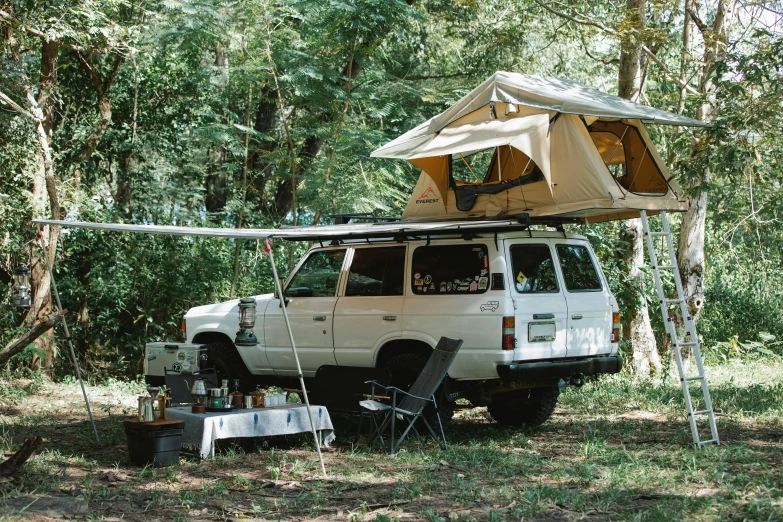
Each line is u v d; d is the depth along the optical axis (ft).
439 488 18.40
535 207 24.98
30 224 37.47
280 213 57.82
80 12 35.83
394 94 50.26
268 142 54.24
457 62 59.98
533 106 24.73
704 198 41.52
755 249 57.62
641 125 25.93
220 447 23.44
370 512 16.55
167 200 50.72
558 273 24.88
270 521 15.98
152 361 26.61
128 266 44.86
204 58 53.26
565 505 16.62
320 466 20.76
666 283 43.98
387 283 25.68
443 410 24.16
